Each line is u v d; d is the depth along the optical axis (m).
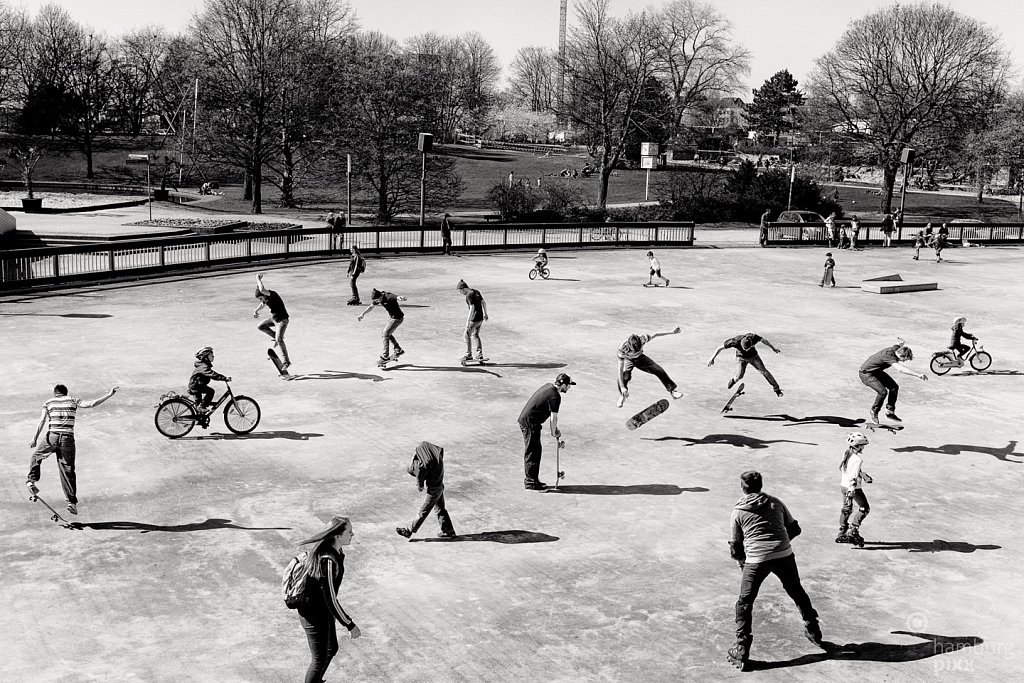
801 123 89.44
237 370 18.98
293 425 15.45
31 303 25.88
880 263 42.12
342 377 18.66
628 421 14.92
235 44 60.56
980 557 10.70
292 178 66.81
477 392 17.83
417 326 24.12
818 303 29.73
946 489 13.05
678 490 12.77
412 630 8.80
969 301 31.08
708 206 63.97
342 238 38.66
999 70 69.62
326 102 61.50
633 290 31.28
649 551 10.71
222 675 7.93
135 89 133.25
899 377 20.08
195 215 57.31
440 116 124.12
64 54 124.38
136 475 12.89
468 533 11.16
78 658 8.16
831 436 15.55
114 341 21.25
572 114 68.44
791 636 8.77
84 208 60.41
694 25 77.88
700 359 21.22
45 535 10.81
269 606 9.22
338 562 7.18
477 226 41.84
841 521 11.00
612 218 58.91
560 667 8.15
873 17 71.44
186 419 14.62
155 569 10.01
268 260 36.12
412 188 60.03
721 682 7.92
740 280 34.75
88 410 15.90
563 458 14.12
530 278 33.50
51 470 13.03
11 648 8.31
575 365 20.30
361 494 12.39
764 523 8.12
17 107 126.75
